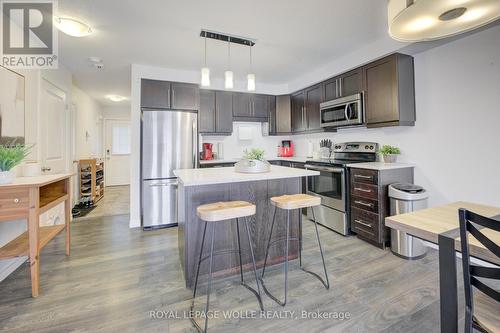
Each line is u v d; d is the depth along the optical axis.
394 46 2.56
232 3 2.01
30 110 2.48
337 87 3.35
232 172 2.19
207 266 1.96
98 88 4.71
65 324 1.48
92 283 1.94
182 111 3.55
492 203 2.15
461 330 1.50
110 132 7.01
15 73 2.21
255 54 3.09
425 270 2.12
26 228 2.35
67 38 2.59
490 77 2.13
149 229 3.29
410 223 1.13
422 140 2.66
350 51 3.04
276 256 2.22
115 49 2.88
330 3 2.03
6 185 1.69
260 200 2.14
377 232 2.58
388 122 2.68
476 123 2.23
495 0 0.99
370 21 2.32
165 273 2.10
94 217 3.88
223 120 4.12
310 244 2.71
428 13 1.08
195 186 1.90
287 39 2.68
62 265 2.24
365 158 3.29
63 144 3.43
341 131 3.73
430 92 2.57
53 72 3.07
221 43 2.75
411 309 1.61
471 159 2.27
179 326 1.47
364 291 1.82
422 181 2.67
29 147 2.30
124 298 1.75
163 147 3.33
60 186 2.46
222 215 1.55
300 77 4.12
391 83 2.64
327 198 3.21
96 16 2.17
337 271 2.11
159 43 2.73
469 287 0.87
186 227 1.88
